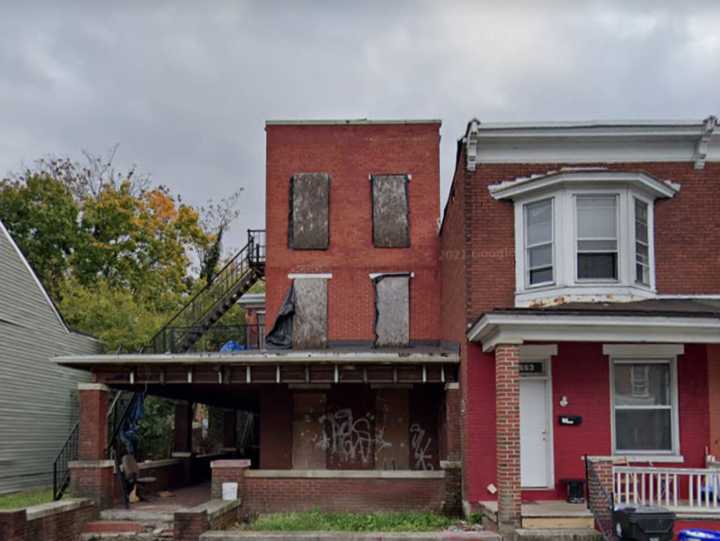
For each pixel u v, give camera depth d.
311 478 15.67
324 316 21.05
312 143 21.91
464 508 15.03
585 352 14.93
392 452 19.67
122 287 37.06
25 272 22.03
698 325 12.88
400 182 21.64
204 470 25.14
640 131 15.15
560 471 14.57
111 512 15.77
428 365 16.59
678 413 14.79
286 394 20.03
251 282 23.17
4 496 19.30
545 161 15.48
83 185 43.62
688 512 12.27
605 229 14.72
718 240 15.20
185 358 16.34
